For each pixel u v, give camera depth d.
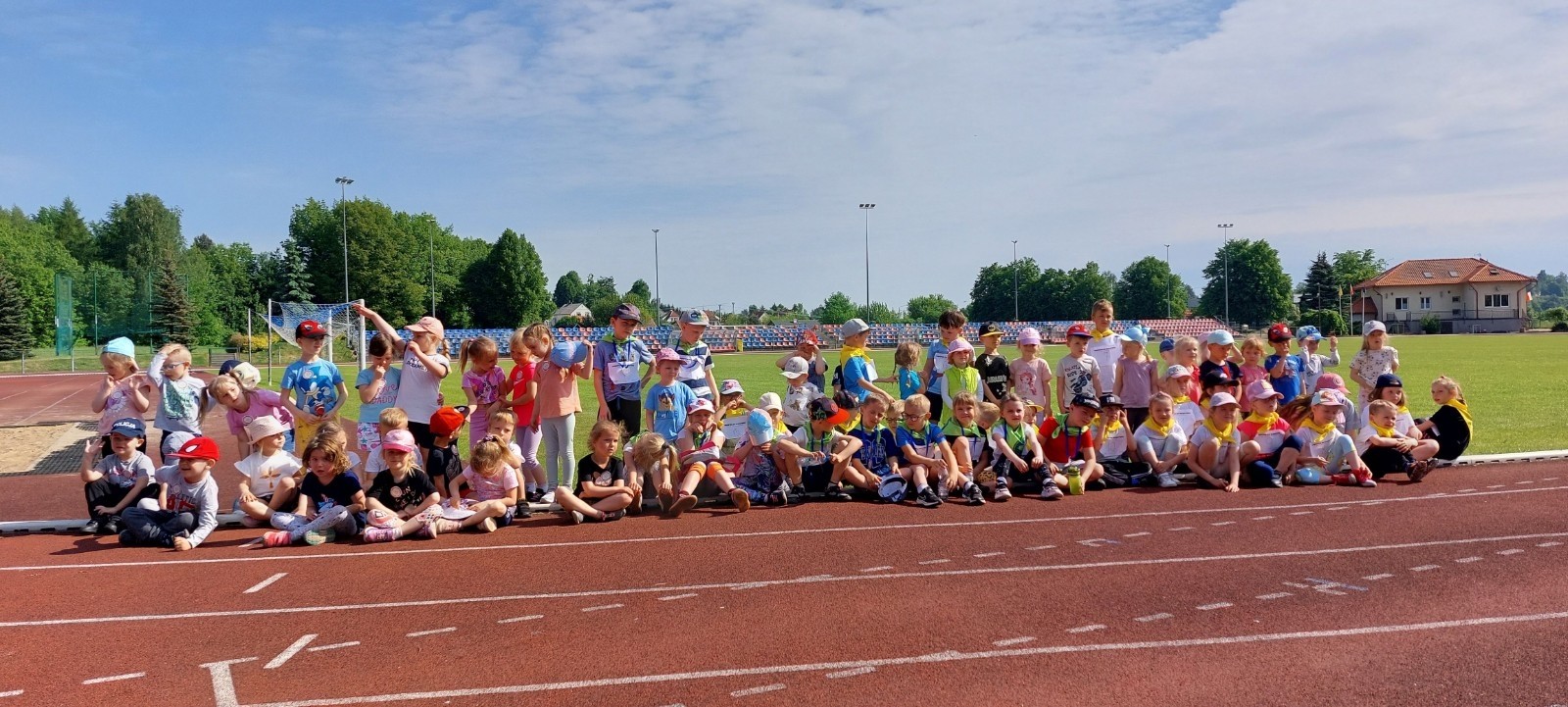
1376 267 113.38
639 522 8.06
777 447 8.89
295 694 4.38
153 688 4.48
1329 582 5.77
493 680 4.49
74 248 90.81
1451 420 9.91
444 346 9.20
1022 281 112.00
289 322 42.59
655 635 5.06
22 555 7.16
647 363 9.63
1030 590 5.75
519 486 8.27
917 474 8.66
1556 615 5.04
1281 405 10.39
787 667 4.56
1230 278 98.12
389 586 6.15
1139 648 4.71
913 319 114.56
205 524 7.55
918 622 5.19
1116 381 9.98
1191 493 8.87
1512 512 7.62
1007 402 9.05
